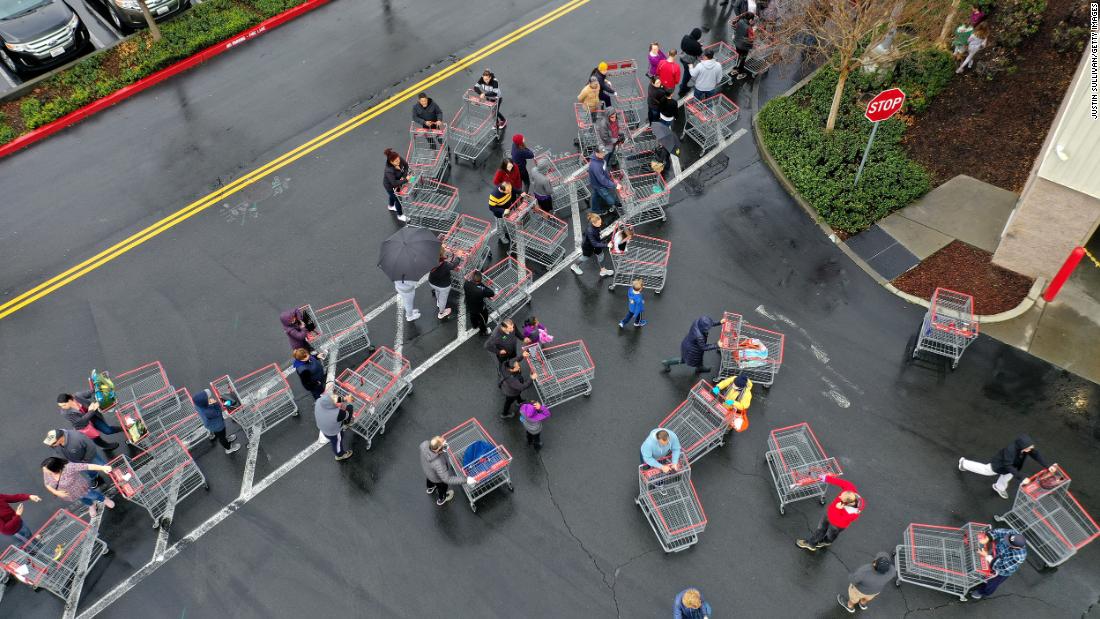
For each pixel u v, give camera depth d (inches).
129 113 804.0
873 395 552.1
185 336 615.2
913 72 753.6
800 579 471.2
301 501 515.8
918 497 500.1
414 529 501.0
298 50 870.4
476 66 840.9
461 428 546.3
